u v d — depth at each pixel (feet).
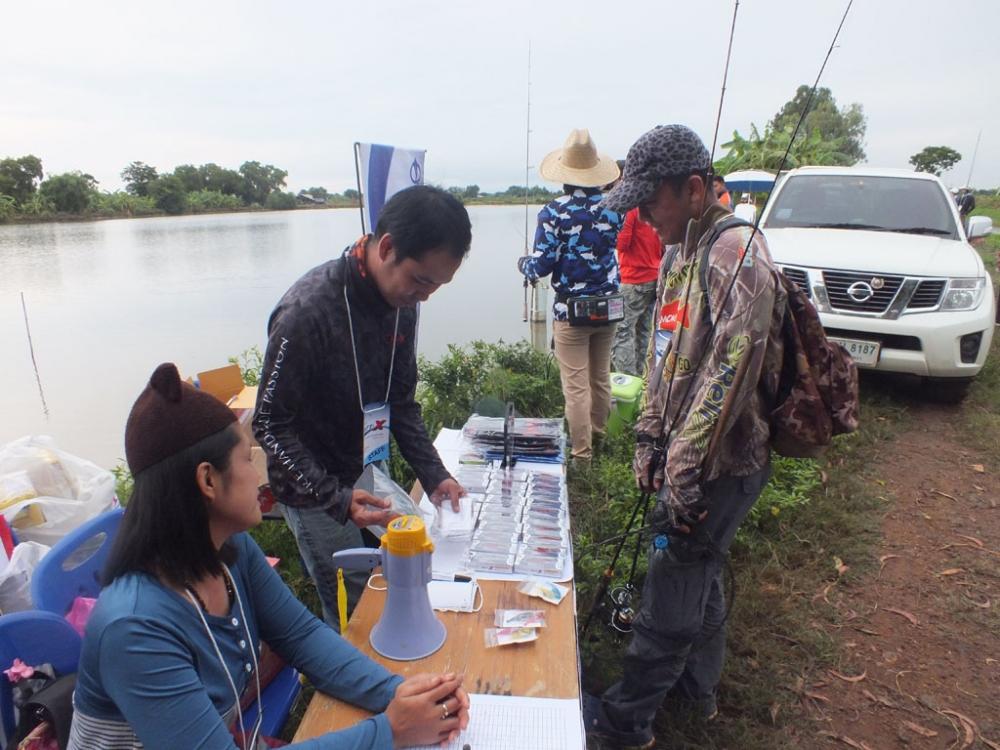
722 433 5.78
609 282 13.03
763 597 10.12
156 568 4.05
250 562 5.08
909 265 16.31
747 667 8.82
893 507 12.74
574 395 13.24
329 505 5.98
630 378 16.11
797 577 10.64
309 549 6.64
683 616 6.56
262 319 16.80
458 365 16.63
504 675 5.08
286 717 6.36
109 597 3.93
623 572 9.84
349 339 6.04
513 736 4.56
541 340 19.56
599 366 14.02
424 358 16.90
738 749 7.62
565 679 5.05
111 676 3.78
